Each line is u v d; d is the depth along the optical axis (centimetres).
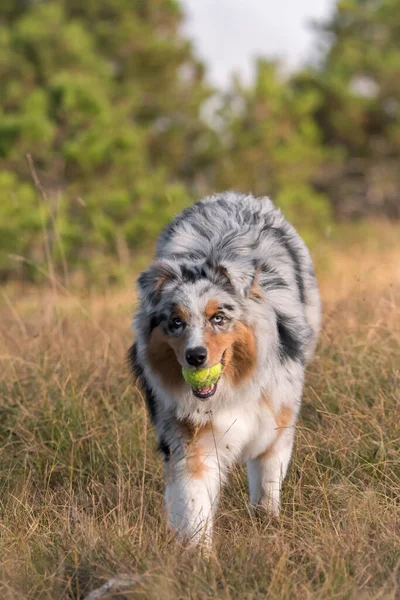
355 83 4481
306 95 3628
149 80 3731
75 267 2277
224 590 689
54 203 2419
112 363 1239
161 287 852
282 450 905
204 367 808
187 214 1036
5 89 3170
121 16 4031
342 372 1133
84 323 1442
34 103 2556
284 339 903
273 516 870
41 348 1297
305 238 2377
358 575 704
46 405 1127
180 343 825
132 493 939
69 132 2573
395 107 4353
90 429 1076
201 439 864
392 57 4394
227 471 895
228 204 1054
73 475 1027
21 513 895
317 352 1173
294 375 906
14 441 1082
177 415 866
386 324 1273
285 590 680
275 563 736
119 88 3575
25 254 2305
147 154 3350
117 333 1371
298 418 1045
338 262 2408
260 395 872
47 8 3700
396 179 4347
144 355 875
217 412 860
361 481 910
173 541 806
